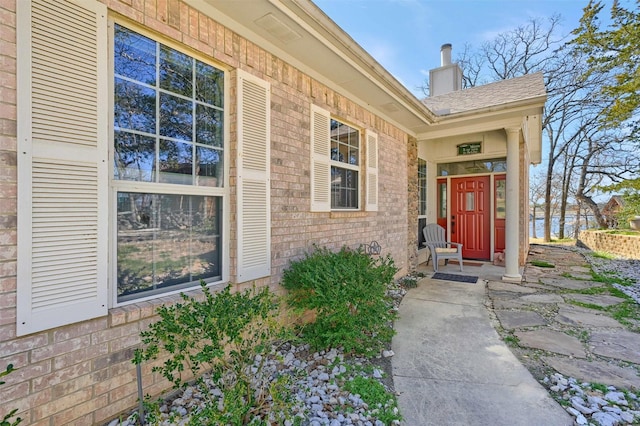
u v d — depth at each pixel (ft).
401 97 14.40
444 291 15.37
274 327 6.35
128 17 6.29
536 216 61.05
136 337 6.35
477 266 21.98
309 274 8.89
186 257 7.69
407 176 19.61
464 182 24.97
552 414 6.18
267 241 9.42
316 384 7.36
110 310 6.07
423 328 10.76
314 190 11.46
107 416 5.92
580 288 15.85
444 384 7.37
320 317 9.21
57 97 5.31
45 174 5.18
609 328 10.55
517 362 8.34
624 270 21.07
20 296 4.92
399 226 18.38
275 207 9.82
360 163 14.92
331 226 12.47
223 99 8.55
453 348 9.23
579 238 38.19
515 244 17.44
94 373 5.76
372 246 14.73
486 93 22.21
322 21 8.67
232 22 8.33
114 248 6.25
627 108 21.79
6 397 4.80
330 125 12.86
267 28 8.75
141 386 5.86
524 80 22.09
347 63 10.86
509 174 17.51
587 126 42.39
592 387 7.07
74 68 5.50
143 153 6.79
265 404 6.31
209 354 5.20
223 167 8.56
